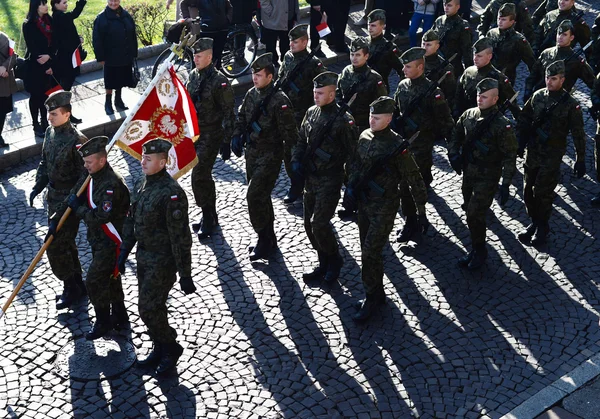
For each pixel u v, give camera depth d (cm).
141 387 768
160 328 765
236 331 845
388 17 1691
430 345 821
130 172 1187
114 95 1407
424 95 1001
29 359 805
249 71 1527
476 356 804
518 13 1386
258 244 971
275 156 951
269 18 1500
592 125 1313
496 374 779
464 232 1023
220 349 817
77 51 1293
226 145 983
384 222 830
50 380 777
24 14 1802
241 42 1531
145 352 813
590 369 780
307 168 886
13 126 1313
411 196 980
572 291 902
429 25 1595
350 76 1078
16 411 737
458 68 1331
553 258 965
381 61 1202
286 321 860
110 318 833
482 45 1073
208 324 855
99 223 783
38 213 1081
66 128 851
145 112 887
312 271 934
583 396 748
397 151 811
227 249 994
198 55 978
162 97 894
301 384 770
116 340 831
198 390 762
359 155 836
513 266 952
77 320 866
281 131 930
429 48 1143
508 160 890
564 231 1020
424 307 880
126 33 1309
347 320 862
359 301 877
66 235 851
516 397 750
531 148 972
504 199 891
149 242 752
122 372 786
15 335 841
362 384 769
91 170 777
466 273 939
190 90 993
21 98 1426
